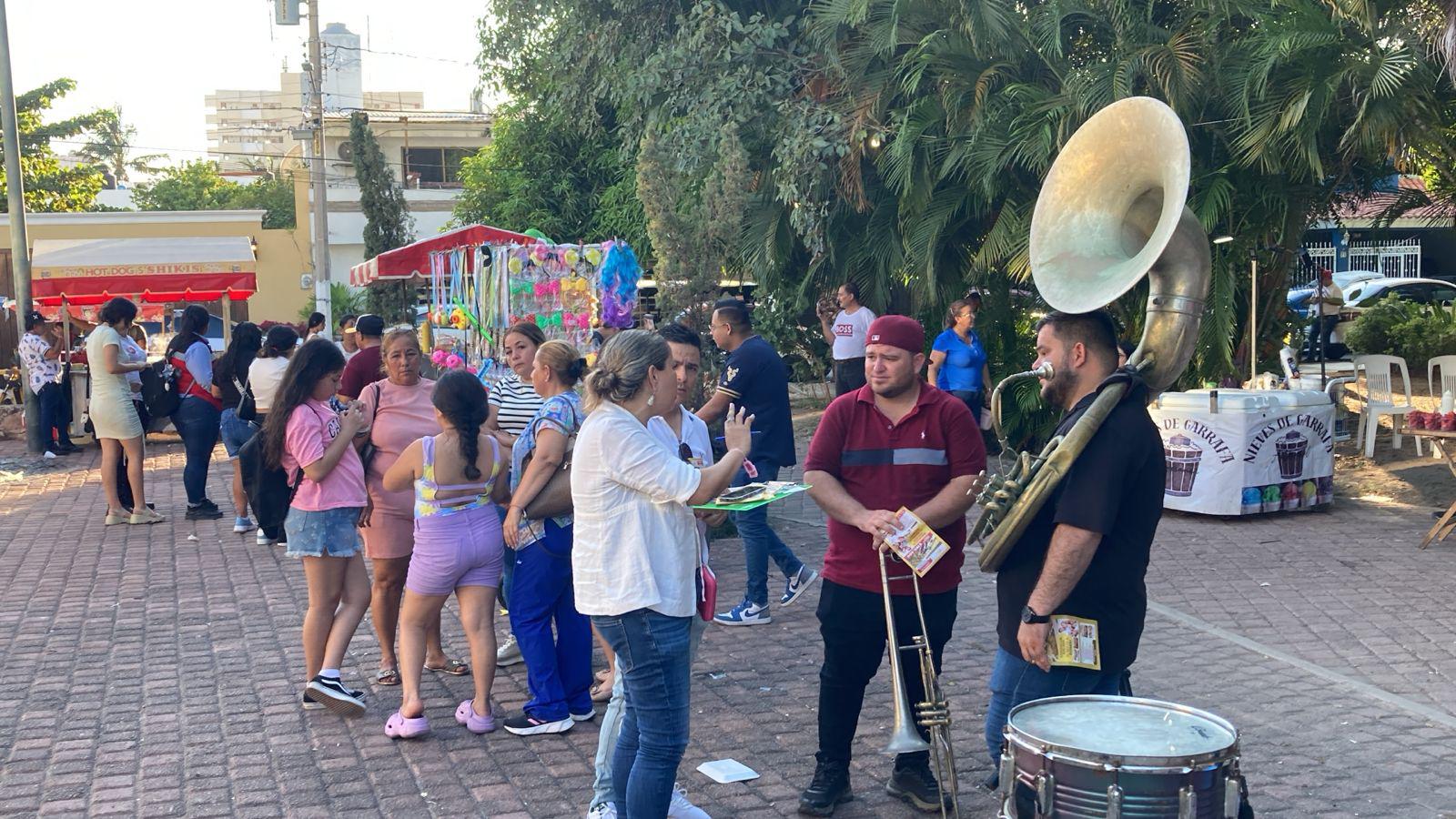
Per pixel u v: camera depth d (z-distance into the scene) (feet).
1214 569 26.40
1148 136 11.64
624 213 73.20
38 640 22.59
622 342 12.43
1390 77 31.58
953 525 14.10
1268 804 14.66
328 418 17.87
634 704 12.37
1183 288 11.59
